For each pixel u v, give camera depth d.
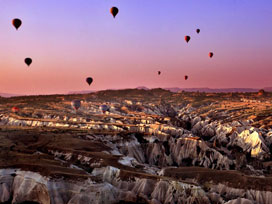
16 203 49.72
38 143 80.19
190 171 63.62
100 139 93.88
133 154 95.06
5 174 52.91
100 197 49.47
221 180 58.47
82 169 61.09
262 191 53.88
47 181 49.97
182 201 52.03
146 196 52.91
